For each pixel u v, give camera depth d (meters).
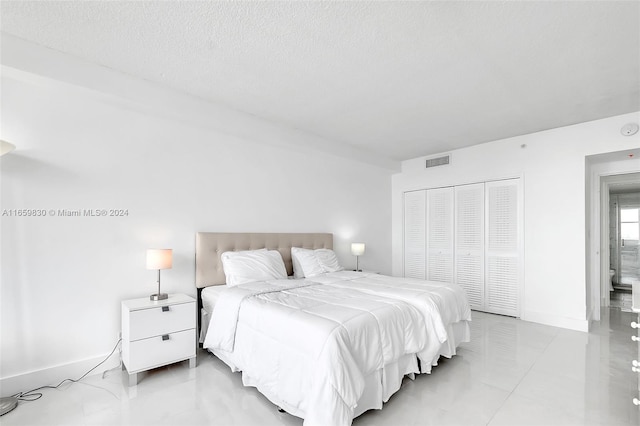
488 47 2.11
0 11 1.73
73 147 2.46
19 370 2.19
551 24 1.86
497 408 2.00
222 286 3.15
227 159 3.47
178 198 3.06
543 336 3.38
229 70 2.42
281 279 3.26
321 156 4.40
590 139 3.56
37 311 2.27
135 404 2.04
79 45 2.08
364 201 5.22
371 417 1.90
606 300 4.70
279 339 1.97
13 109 2.21
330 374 1.61
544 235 3.88
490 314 4.31
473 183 4.60
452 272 4.84
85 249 2.49
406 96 2.90
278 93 2.83
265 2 1.67
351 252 4.96
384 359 1.95
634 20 1.81
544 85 2.67
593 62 2.29
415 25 1.87
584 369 2.56
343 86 2.69
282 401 1.87
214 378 2.42
